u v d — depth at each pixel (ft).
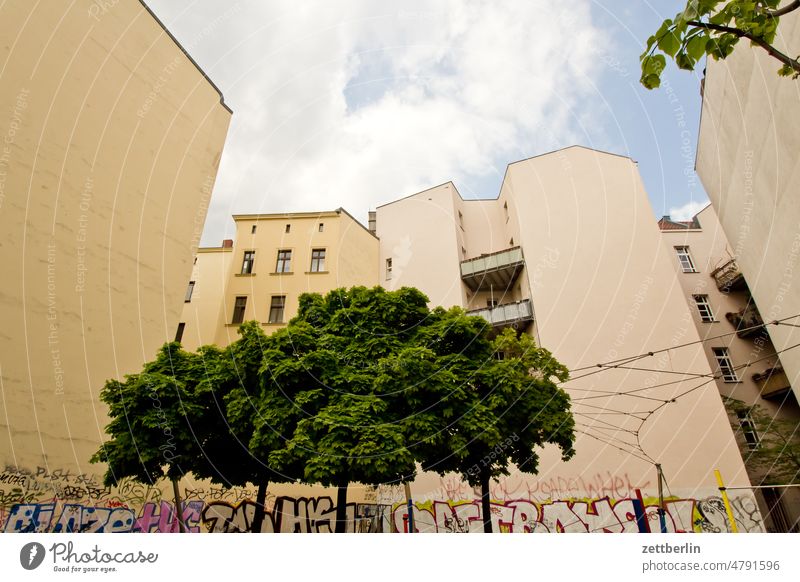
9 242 35.86
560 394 40.65
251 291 71.51
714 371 68.44
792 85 35.53
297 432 30.17
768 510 58.29
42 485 34.50
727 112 51.06
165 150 53.26
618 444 55.06
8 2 37.40
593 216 69.36
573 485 53.93
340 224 76.69
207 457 36.81
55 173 40.19
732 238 59.77
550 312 64.95
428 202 85.81
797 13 33.45
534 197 73.82
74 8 43.19
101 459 32.91
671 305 61.52
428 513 57.00
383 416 32.09
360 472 28.99
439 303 74.59
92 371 40.91
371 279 80.69
